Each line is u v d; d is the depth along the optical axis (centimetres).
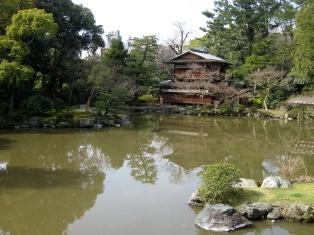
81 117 3878
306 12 3991
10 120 3641
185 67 5928
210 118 4841
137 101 5716
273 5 6544
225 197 1472
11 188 1867
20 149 2766
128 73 5116
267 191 1548
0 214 1540
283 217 1409
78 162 2461
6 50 3650
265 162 2478
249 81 5588
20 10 3809
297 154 2706
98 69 4112
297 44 4819
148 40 5853
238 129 3978
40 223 1450
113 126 3984
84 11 4875
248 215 1402
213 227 1350
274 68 5450
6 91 3816
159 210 1567
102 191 1844
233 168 1516
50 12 4484
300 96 4878
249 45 6638
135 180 2053
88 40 5016
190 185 1945
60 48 4456
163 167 2377
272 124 4356
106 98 4100
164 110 5350
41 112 3919
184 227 1387
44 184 1947
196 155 2738
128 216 1507
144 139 3334
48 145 2938
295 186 1608
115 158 2619
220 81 5581
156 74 6481
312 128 4050
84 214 1535
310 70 4044
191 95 5672
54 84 4700
